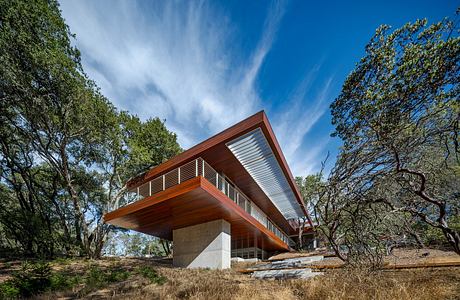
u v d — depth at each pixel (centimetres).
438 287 492
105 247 3388
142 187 1345
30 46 1111
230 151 1198
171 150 1988
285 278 759
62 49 1277
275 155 1244
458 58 425
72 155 1759
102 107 1480
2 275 884
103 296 639
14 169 1662
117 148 1688
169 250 2875
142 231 1573
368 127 505
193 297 549
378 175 477
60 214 1777
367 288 509
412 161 469
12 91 1225
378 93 502
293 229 2906
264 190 1695
